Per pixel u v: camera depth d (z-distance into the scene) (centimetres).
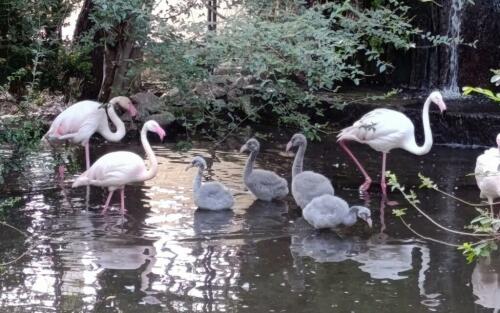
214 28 977
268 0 902
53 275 693
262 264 718
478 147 1062
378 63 886
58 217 797
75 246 740
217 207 824
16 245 740
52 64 1145
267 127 1124
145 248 739
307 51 836
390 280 697
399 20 911
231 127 983
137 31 885
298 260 727
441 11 1238
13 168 877
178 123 1080
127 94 1115
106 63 1078
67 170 927
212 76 926
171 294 671
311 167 959
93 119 929
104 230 772
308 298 669
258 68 840
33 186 873
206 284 686
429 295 677
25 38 1116
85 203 834
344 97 1151
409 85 1263
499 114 1066
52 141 938
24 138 871
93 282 685
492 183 802
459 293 680
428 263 725
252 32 838
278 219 812
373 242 763
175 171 933
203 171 877
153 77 1178
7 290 673
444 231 784
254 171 862
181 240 757
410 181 915
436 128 1084
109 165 820
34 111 1094
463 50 1239
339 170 952
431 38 905
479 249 577
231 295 671
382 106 1104
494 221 589
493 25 1233
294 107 925
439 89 1247
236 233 775
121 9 860
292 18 874
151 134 1062
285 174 930
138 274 697
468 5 1231
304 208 799
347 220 785
